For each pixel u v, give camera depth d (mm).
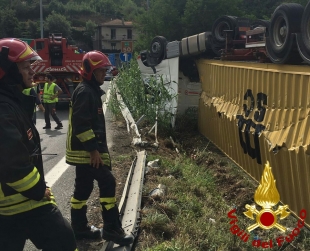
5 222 2676
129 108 12477
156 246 4137
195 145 10648
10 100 2568
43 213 2732
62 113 16031
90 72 4004
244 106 7793
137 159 7750
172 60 12500
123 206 5246
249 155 7500
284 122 5844
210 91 10789
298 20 5758
